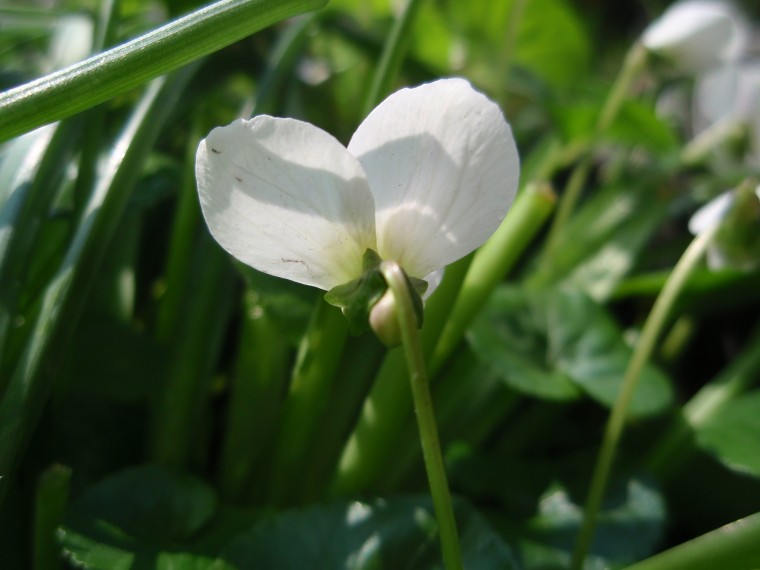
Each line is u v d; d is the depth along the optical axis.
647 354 0.10
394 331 0.07
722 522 0.11
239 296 0.12
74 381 0.10
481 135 0.07
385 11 0.21
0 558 0.08
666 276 0.13
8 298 0.08
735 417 0.11
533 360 0.11
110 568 0.08
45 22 0.14
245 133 0.07
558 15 0.21
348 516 0.09
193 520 0.09
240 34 0.07
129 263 0.11
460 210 0.07
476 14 0.21
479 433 0.11
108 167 0.09
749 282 0.13
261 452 0.10
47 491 0.08
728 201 0.10
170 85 0.09
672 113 0.22
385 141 0.07
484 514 0.10
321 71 0.17
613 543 0.10
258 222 0.07
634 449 0.12
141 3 0.16
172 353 0.10
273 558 0.08
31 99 0.07
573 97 0.18
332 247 0.07
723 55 0.15
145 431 0.10
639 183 0.16
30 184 0.08
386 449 0.09
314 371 0.09
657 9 0.24
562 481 0.10
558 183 0.19
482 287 0.10
